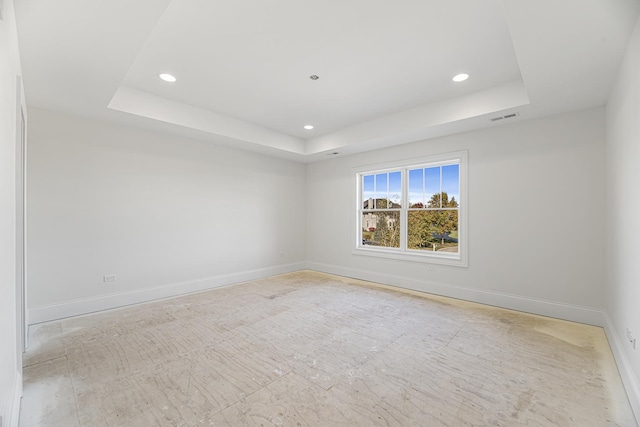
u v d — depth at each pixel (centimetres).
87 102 316
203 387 206
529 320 336
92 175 367
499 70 303
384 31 240
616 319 260
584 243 329
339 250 591
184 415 178
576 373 224
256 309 374
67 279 347
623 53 220
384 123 444
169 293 433
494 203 393
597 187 321
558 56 225
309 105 402
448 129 406
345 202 582
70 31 200
